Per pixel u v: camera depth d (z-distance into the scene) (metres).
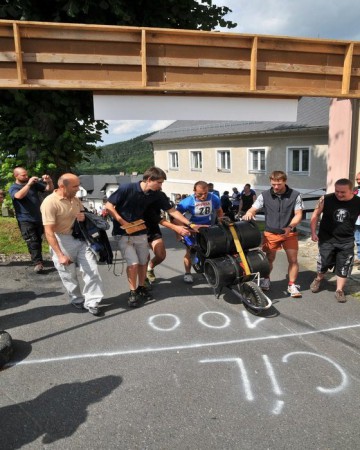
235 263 4.32
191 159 25.56
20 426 2.60
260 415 2.69
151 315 4.38
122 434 2.52
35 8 7.03
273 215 4.78
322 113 17.67
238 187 22.17
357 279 5.49
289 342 3.72
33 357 3.48
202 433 2.52
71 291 4.49
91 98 7.88
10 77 4.42
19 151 7.46
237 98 5.08
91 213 4.32
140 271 4.78
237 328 4.03
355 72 5.22
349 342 3.71
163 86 4.74
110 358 3.46
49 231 3.95
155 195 4.51
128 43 4.59
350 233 4.59
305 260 6.75
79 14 7.18
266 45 4.88
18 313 4.46
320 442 2.44
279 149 19.06
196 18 8.31
